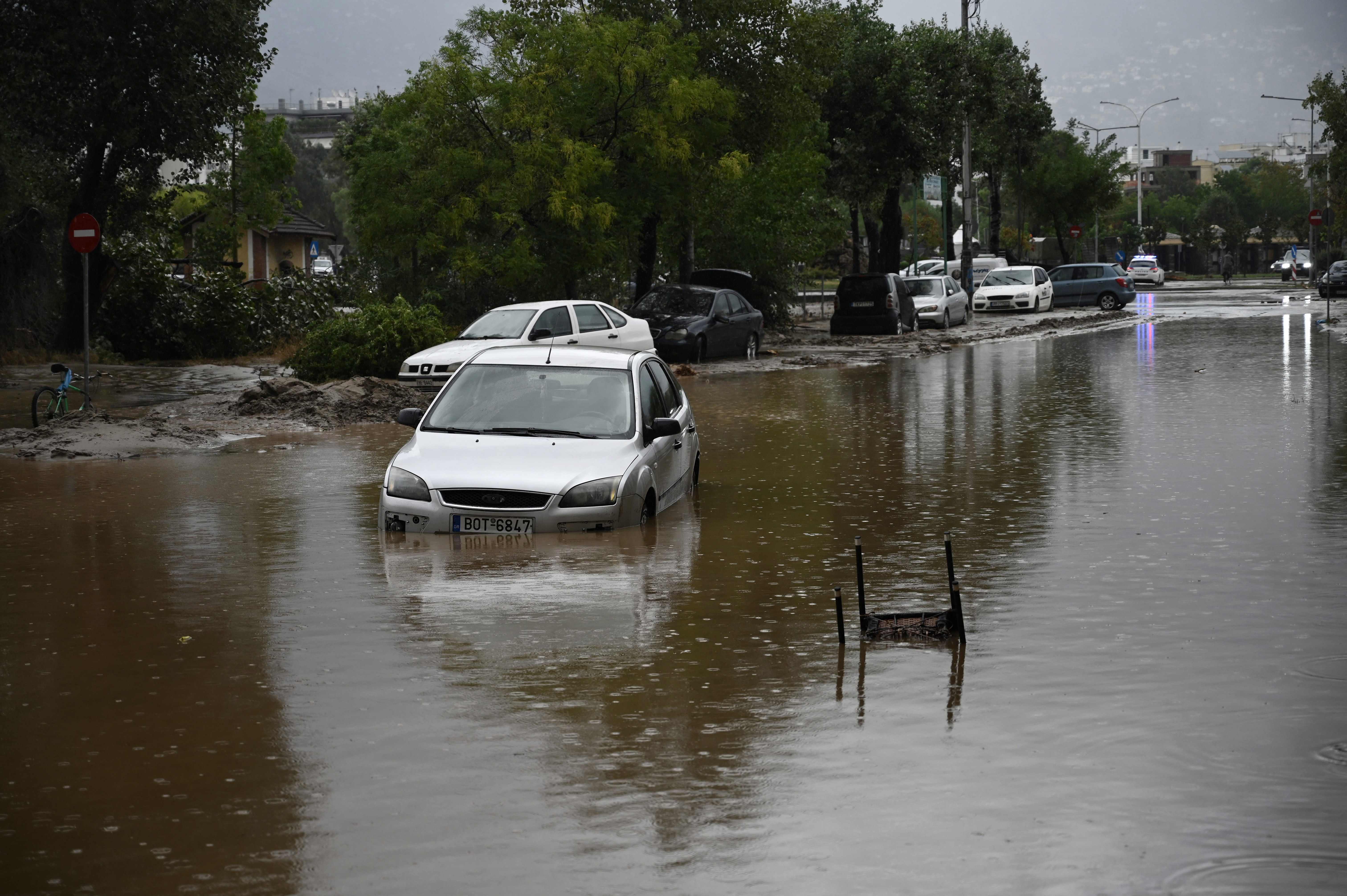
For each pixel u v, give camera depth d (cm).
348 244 9912
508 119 3762
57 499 1503
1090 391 2692
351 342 3005
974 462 1750
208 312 4034
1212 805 571
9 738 680
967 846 531
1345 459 1691
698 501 1462
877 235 7119
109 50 3588
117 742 671
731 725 691
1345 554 1129
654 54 3928
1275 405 2336
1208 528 1259
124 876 512
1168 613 931
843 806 575
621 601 982
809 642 863
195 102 3722
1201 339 4212
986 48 6128
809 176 5175
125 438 2020
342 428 2248
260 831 555
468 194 3834
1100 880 499
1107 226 15150
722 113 4094
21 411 2503
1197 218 17400
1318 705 712
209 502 1480
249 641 870
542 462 1276
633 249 4556
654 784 605
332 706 729
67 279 3819
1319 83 6875
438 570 1093
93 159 3791
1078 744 654
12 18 3512
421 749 656
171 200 4262
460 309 3934
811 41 4431
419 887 499
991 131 8488
